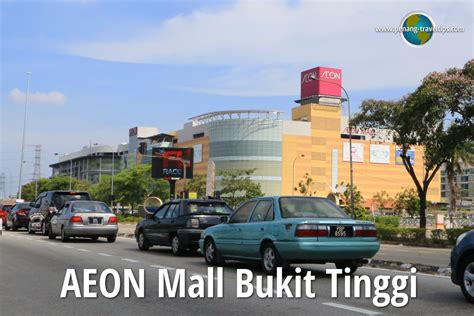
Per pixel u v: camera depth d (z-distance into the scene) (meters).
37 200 30.42
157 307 8.34
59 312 7.97
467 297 8.73
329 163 117.19
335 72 118.88
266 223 11.77
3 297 9.12
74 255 16.25
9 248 18.80
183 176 57.62
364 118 33.75
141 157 141.75
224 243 13.17
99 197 104.06
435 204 128.25
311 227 10.98
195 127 123.81
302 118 118.88
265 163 110.06
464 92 27.47
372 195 121.62
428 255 20.38
